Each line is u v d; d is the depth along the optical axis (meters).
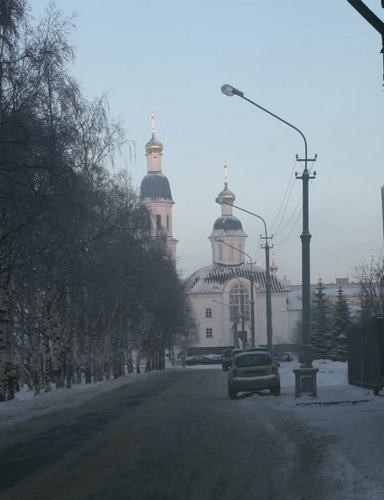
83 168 28.98
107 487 10.34
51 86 22.59
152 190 134.00
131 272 46.25
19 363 52.62
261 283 139.25
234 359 28.86
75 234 26.06
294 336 129.88
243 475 11.06
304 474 10.84
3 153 19.48
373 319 25.33
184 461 12.53
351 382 30.56
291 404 22.97
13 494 10.03
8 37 19.84
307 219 25.50
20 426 20.45
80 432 17.73
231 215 149.88
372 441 13.19
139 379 51.09
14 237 25.31
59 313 41.12
